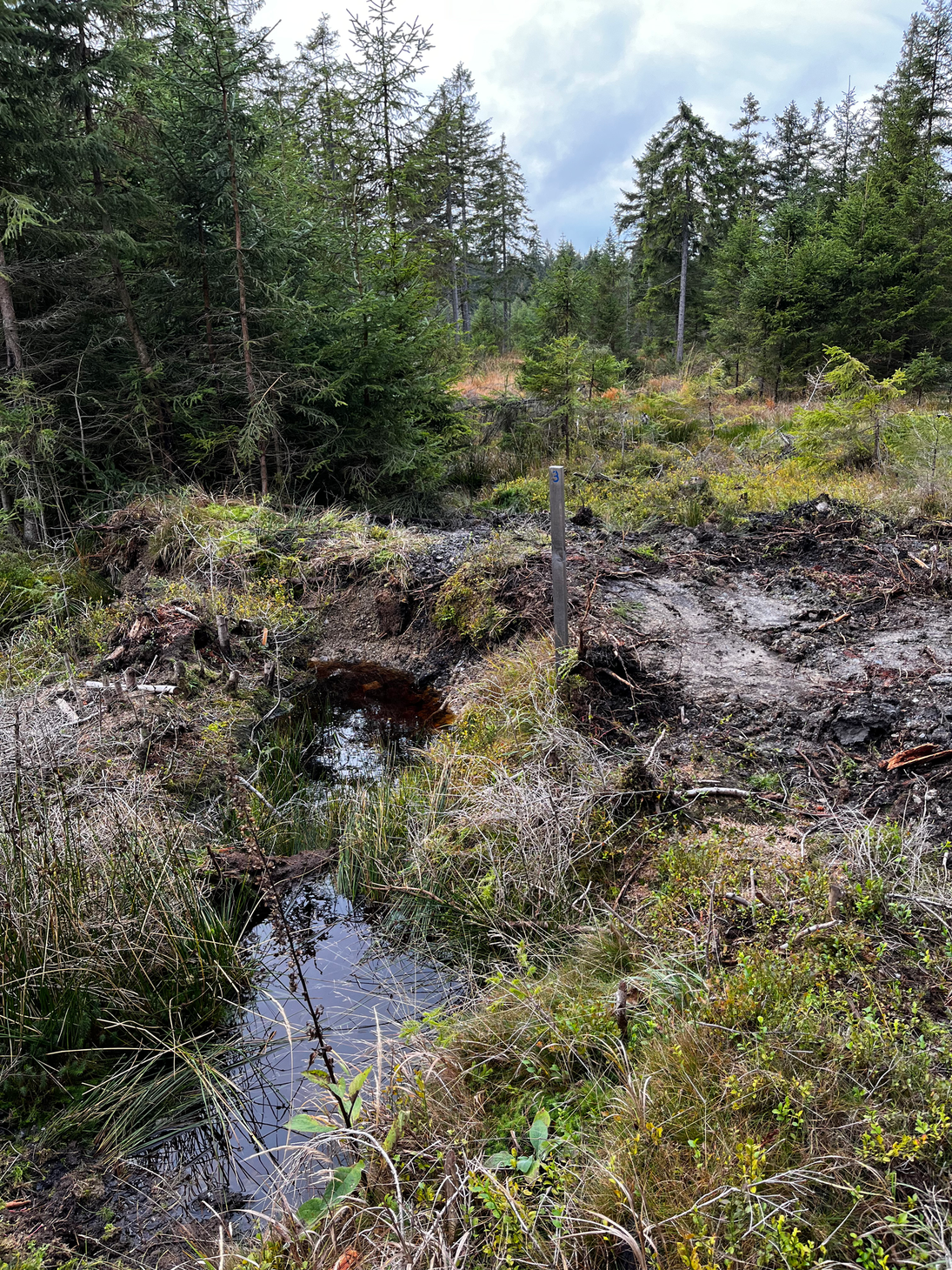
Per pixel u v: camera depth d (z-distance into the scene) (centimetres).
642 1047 238
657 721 432
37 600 646
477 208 3234
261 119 850
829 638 505
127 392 843
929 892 279
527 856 333
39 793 350
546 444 1212
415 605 648
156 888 312
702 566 643
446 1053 252
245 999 308
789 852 318
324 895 367
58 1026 273
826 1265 168
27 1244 214
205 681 546
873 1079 210
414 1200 208
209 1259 196
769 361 1725
